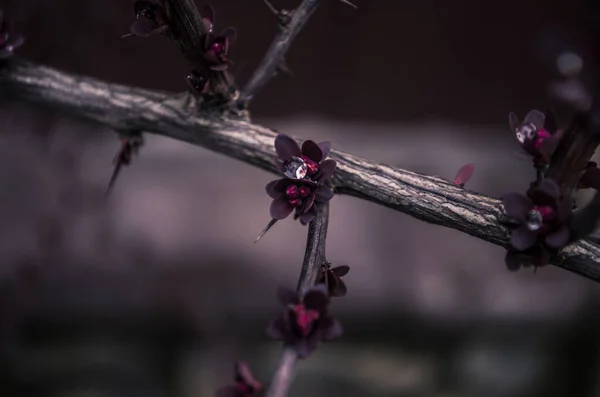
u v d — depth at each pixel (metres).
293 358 0.25
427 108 0.79
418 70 0.77
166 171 0.73
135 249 0.66
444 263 0.69
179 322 0.66
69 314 0.65
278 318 0.26
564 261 0.27
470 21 0.75
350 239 0.70
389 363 0.70
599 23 0.24
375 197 0.29
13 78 0.33
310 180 0.27
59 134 0.64
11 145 0.65
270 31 0.71
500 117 0.78
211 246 0.67
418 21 0.75
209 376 0.67
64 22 0.55
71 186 0.66
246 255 0.67
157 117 0.31
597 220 0.26
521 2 0.73
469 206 0.28
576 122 0.26
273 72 0.31
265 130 0.31
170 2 0.28
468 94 0.78
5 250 0.63
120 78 0.69
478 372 0.69
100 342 0.68
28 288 0.64
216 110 0.31
